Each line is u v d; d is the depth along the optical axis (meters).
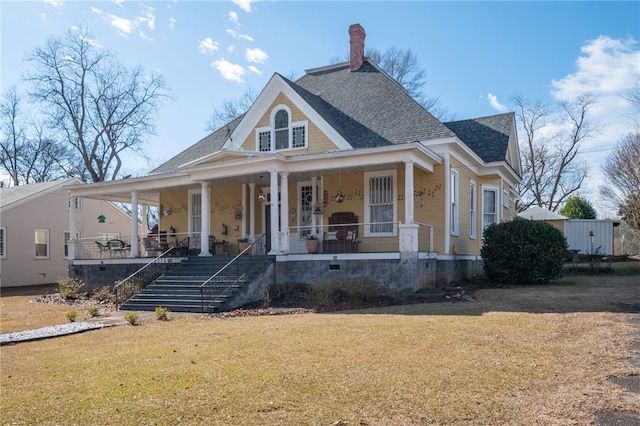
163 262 18.89
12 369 7.55
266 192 21.30
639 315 10.23
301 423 4.97
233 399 5.70
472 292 15.02
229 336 9.59
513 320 10.10
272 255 16.86
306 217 20.00
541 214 29.62
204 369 7.01
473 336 8.66
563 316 10.41
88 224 33.56
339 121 20.03
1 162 43.91
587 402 5.33
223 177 18.80
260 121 20.52
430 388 5.86
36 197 30.72
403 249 15.12
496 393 5.64
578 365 6.68
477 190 21.31
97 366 7.48
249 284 15.39
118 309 15.60
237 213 21.72
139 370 7.12
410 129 18.14
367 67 22.67
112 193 22.80
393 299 14.09
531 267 16.53
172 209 23.81
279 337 9.16
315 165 17.00
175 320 12.64
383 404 5.40
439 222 17.39
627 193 29.12
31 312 15.64
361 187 18.62
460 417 5.00
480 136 22.19
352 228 18.50
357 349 7.91
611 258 25.78
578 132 42.22
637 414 5.00
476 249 20.91
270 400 5.62
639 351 7.35
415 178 17.91
